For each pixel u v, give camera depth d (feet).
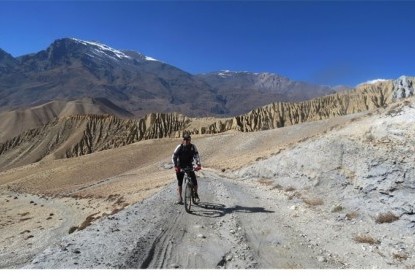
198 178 99.40
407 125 61.82
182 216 45.42
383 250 37.19
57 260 28.84
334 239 40.11
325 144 75.92
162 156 510.99
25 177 536.83
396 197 49.16
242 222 43.86
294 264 31.68
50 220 192.34
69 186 429.38
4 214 244.42
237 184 89.45
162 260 30.32
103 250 31.17
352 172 62.59
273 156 113.39
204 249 33.60
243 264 30.63
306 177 74.74
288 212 52.21
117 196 200.13
